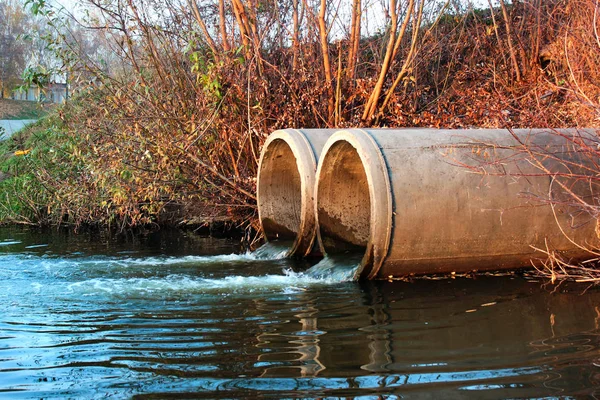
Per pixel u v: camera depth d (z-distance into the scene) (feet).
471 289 22.40
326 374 13.99
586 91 27.48
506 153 24.54
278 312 19.65
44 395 13.19
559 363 14.35
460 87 42.65
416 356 15.10
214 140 37.88
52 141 51.34
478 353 15.23
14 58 128.67
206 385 13.48
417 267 24.49
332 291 22.71
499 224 24.14
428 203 23.61
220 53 38.11
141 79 39.09
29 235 40.52
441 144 24.68
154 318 19.07
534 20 45.50
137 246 35.14
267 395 12.85
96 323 18.58
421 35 46.93
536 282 23.25
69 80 40.09
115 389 13.42
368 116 36.83
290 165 34.60
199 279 25.34
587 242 24.93
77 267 28.30
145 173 39.14
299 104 36.96
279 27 41.29
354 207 29.76
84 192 43.24
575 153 24.86
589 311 18.76
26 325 18.47
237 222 41.81
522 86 38.34
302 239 30.30
